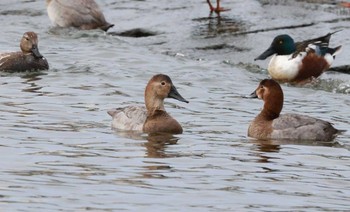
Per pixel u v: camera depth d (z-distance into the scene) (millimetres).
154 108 17578
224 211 12930
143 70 22219
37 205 12969
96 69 22203
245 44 23953
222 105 19547
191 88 20844
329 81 21812
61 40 25094
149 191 13719
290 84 21938
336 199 13602
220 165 15203
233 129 17734
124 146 16266
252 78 21984
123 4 28016
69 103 19312
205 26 25422
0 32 25953
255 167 15148
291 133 17047
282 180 14469
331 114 19078
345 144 16734
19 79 21422
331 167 15281
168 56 23469
